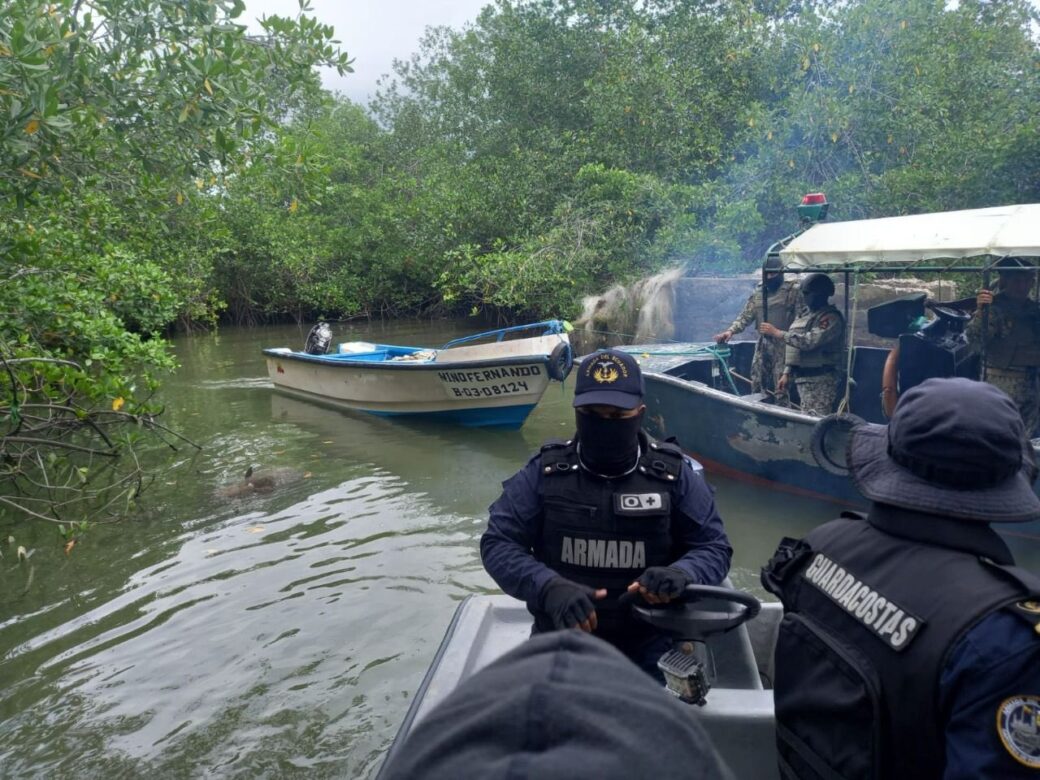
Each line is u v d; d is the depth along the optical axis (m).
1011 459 1.30
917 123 12.22
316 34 6.36
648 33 16.23
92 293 8.29
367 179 25.66
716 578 2.17
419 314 21.95
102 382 6.87
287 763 3.25
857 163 13.05
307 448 8.01
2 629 4.43
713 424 6.38
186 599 4.69
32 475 7.22
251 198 20.12
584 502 2.19
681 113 14.53
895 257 5.18
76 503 6.43
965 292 8.74
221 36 5.70
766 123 13.40
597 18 17.78
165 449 8.02
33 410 8.24
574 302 13.98
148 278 9.73
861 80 13.07
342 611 4.46
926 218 5.40
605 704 0.60
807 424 5.71
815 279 6.13
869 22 12.68
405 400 9.12
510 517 2.28
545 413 9.41
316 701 3.64
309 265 21.11
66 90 5.38
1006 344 5.15
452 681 2.30
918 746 1.22
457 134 22.59
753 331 10.63
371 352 10.88
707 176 14.77
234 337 19.03
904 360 5.43
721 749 2.06
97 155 7.07
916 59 12.42
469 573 4.90
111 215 9.43
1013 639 1.13
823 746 1.37
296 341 17.81
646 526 2.17
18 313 7.28
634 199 14.26
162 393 11.23
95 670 3.96
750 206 12.63
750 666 2.46
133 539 5.65
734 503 6.05
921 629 1.22
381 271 21.69
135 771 3.22
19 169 5.63
